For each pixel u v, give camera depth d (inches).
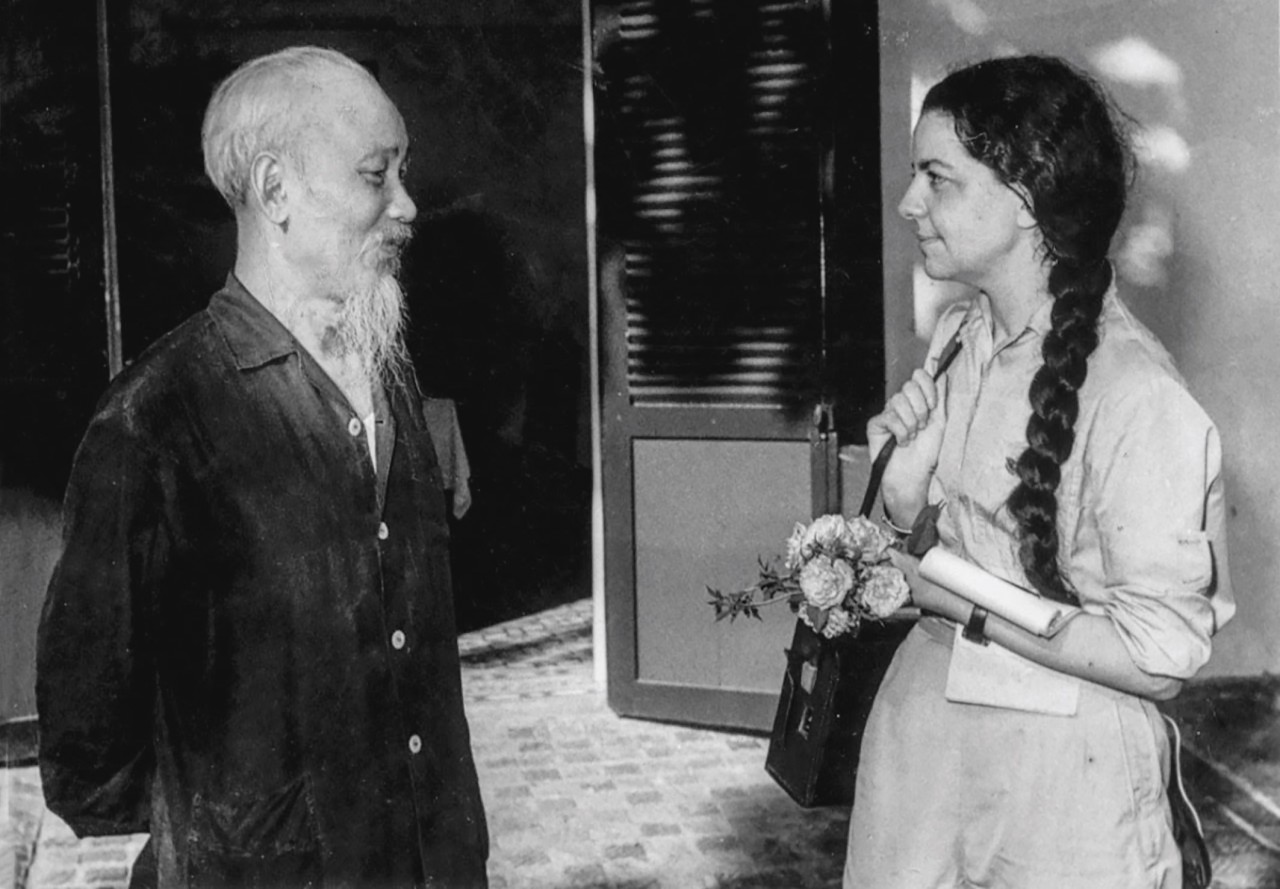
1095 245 70.2
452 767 75.3
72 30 150.6
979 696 72.3
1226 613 70.4
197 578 68.3
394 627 72.6
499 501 250.8
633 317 173.0
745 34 164.4
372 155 71.2
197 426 67.8
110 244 155.8
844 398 168.9
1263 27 131.4
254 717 69.6
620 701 180.4
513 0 208.1
